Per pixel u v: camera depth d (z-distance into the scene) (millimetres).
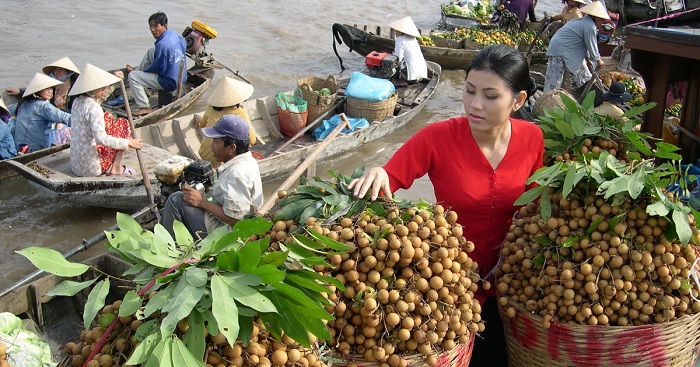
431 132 2711
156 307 1835
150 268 2066
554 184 2670
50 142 7059
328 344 2279
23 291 3650
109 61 11164
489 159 2697
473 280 2551
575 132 3176
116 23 13273
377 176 2592
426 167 2756
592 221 2506
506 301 2594
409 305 2236
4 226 6215
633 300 2432
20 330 2449
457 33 12719
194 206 4371
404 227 2268
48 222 6352
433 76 10422
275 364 1974
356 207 2529
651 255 2461
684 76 4121
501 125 2621
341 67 11797
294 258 2148
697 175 3959
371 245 2287
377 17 15523
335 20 14805
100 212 6523
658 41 3855
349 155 8078
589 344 2443
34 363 2385
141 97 8766
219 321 1770
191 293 1830
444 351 2314
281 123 8367
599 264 2428
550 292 2498
